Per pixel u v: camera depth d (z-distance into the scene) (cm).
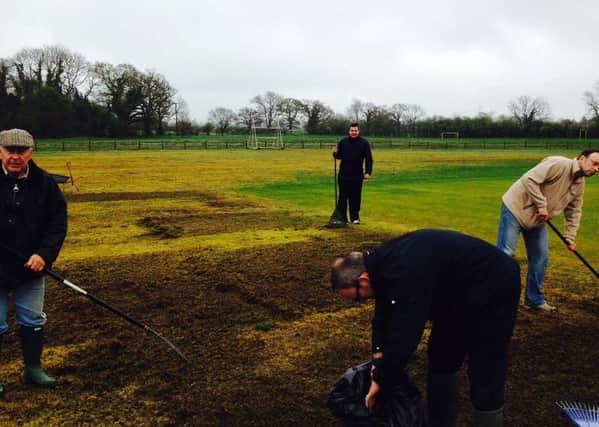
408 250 276
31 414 361
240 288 637
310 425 348
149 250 843
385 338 279
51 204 391
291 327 519
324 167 2900
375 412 320
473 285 282
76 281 667
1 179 373
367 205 1380
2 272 373
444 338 314
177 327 516
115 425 348
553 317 546
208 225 1077
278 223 1097
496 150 5291
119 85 7169
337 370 427
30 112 6456
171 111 7456
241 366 433
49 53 6938
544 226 561
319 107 8350
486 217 1172
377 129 8344
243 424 349
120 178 2238
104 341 482
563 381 408
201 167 2886
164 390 393
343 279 281
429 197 1553
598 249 859
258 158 3744
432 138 8094
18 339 488
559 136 7712
